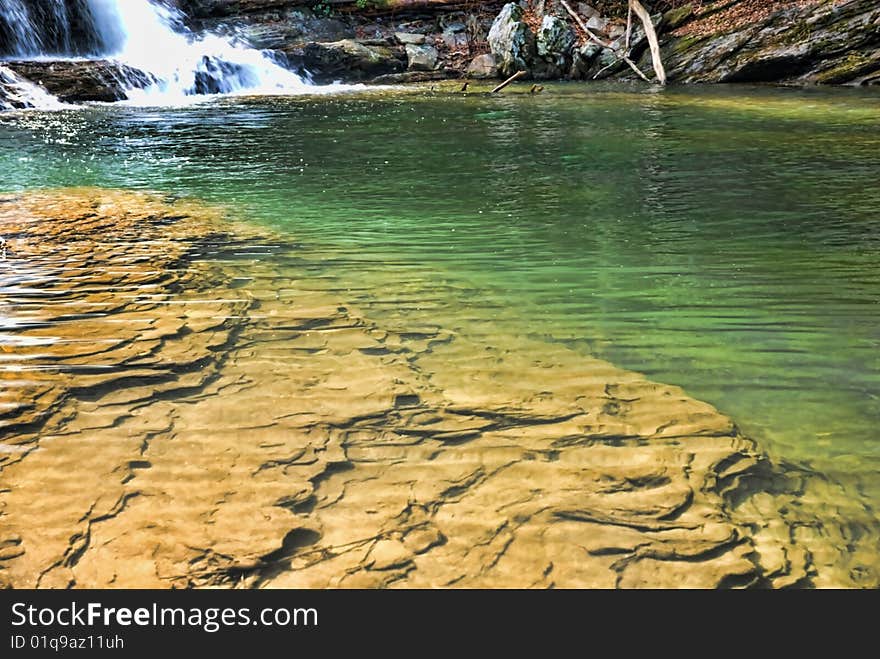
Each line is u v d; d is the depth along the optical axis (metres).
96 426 2.68
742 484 2.43
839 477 2.48
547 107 13.66
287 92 16.94
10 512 2.21
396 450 2.58
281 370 3.14
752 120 11.53
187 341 3.40
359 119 12.34
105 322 3.60
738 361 3.35
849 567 2.08
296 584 2.00
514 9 19.41
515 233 5.46
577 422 2.77
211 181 7.38
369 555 2.10
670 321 3.79
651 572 2.06
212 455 2.52
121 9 17.83
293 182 7.37
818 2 17.27
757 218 5.87
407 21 21.14
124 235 5.20
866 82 16.20
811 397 3.03
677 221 5.82
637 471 2.48
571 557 2.10
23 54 15.86
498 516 2.26
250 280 4.30
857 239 5.24
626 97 15.11
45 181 7.24
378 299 4.04
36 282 4.15
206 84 16.66
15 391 2.89
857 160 8.20
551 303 4.04
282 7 20.36
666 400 2.94
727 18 18.64
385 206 6.33
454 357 3.32
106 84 14.59
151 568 2.04
